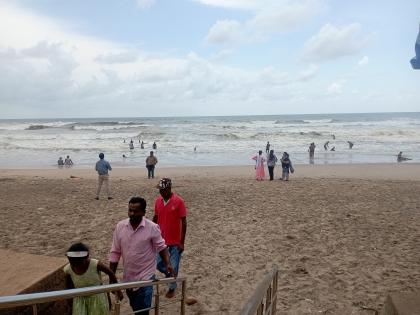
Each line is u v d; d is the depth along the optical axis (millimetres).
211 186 18469
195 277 7207
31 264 4754
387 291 6520
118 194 16328
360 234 10008
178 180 20938
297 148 43594
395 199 14961
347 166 28422
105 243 9305
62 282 4723
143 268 4527
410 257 8188
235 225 10945
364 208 13250
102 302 4090
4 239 9570
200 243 9273
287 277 7188
